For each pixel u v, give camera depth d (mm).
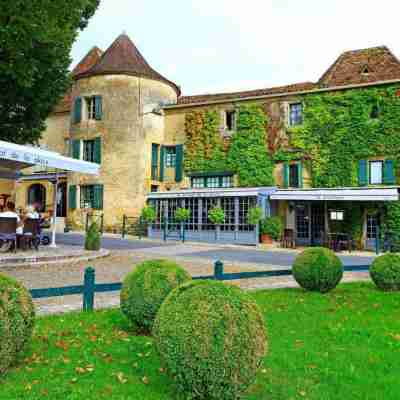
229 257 15531
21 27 12047
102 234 25562
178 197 23453
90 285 7121
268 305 7895
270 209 22359
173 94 29344
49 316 6742
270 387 4391
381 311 7660
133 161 26469
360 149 22250
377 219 21531
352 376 4699
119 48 28250
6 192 31188
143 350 5328
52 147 31750
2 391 4031
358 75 23562
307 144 23641
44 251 13320
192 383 3707
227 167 25859
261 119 25094
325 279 9094
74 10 13664
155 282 5793
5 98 15609
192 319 3744
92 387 4215
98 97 27266
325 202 22703
